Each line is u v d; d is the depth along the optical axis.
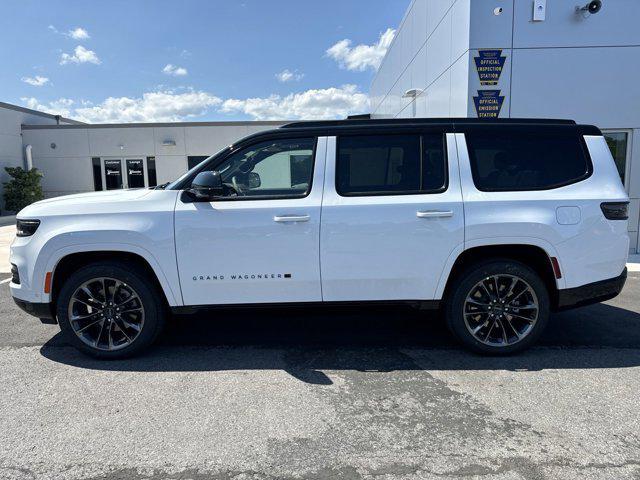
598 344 4.24
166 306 4.00
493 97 7.66
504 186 3.81
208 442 2.71
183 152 19.53
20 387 3.43
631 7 7.56
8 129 18.47
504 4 7.47
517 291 3.92
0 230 13.70
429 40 9.80
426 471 2.42
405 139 3.85
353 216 3.70
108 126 19.34
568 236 3.74
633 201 8.37
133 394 3.31
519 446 2.64
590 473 2.39
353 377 3.59
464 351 4.10
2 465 2.50
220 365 3.83
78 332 3.87
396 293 3.83
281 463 2.50
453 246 3.74
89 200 3.87
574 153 3.88
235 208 3.72
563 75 7.69
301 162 3.85
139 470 2.46
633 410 3.03
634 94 7.77
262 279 3.77
